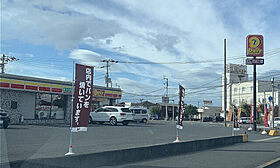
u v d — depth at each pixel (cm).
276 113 3075
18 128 1816
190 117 8212
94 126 2383
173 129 2452
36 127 1977
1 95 2309
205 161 977
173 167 856
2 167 640
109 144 1228
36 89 2484
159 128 2509
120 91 3462
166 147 1078
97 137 1502
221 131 2514
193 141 1223
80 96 830
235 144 1541
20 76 2380
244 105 5969
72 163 747
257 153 1196
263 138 1994
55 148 1038
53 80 2652
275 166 973
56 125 2298
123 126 2545
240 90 6625
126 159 909
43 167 694
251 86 6406
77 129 816
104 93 3231
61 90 2712
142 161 948
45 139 1300
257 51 2755
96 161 810
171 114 8194
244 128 3284
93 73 872
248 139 1888
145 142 1349
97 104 3225
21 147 1019
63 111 2803
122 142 1320
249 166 905
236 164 934
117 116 2589
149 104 8638
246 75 6950
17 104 2420
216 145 1391
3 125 1775
